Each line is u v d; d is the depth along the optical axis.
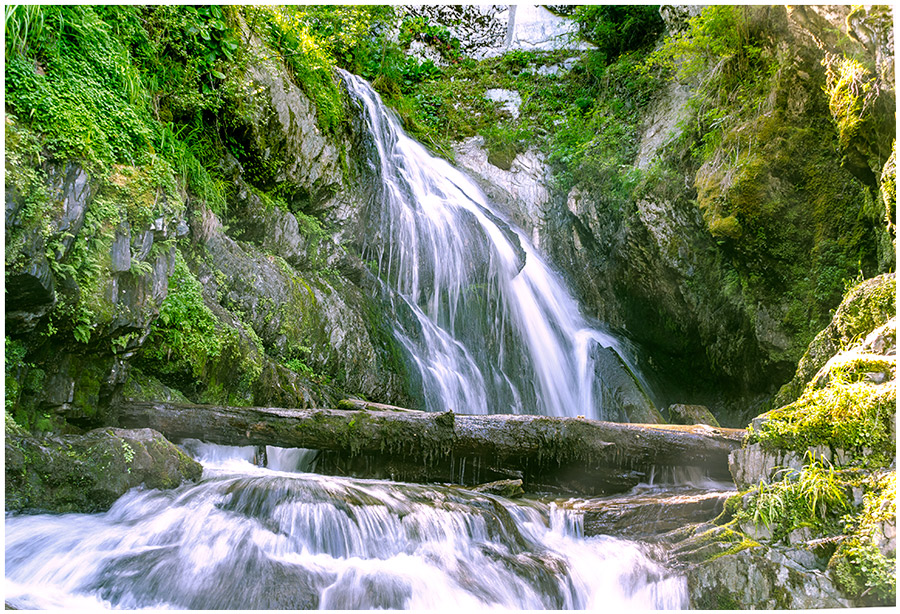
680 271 9.27
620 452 5.16
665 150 9.73
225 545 3.32
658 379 10.14
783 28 7.16
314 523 3.58
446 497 4.25
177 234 4.62
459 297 9.41
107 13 4.75
